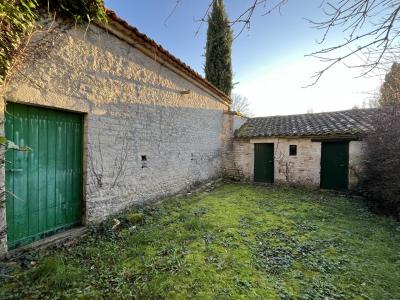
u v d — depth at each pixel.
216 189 8.31
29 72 2.89
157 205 5.44
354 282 2.58
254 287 2.43
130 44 4.67
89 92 3.80
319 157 8.53
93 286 2.39
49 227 3.37
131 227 4.07
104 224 3.96
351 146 7.92
